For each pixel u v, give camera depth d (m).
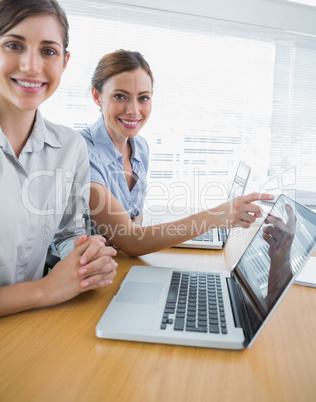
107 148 1.40
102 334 0.58
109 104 1.38
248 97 2.64
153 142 2.54
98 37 2.34
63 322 0.64
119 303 0.67
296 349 0.57
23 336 0.59
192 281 0.79
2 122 0.81
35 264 0.90
